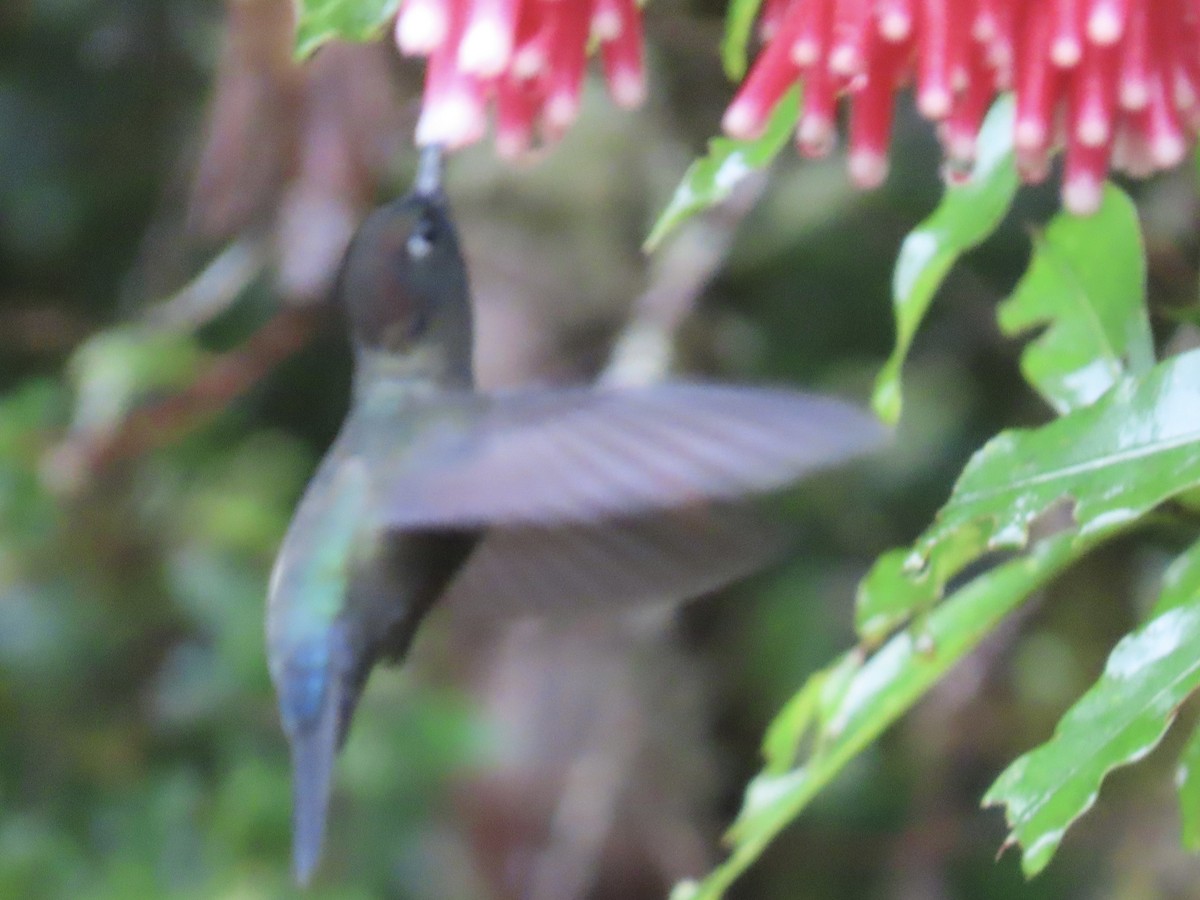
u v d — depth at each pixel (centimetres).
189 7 1142
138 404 1068
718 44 931
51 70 1168
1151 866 968
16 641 996
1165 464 406
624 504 379
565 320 1022
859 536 1078
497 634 1047
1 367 1194
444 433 465
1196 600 401
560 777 1025
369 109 863
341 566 490
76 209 1188
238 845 962
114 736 997
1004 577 482
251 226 911
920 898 1026
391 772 975
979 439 1053
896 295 477
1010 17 366
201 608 1006
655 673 1058
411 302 490
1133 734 391
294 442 1126
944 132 383
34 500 1016
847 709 484
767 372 1063
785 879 1092
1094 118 362
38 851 955
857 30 367
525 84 377
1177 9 366
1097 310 509
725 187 432
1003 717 1013
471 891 991
